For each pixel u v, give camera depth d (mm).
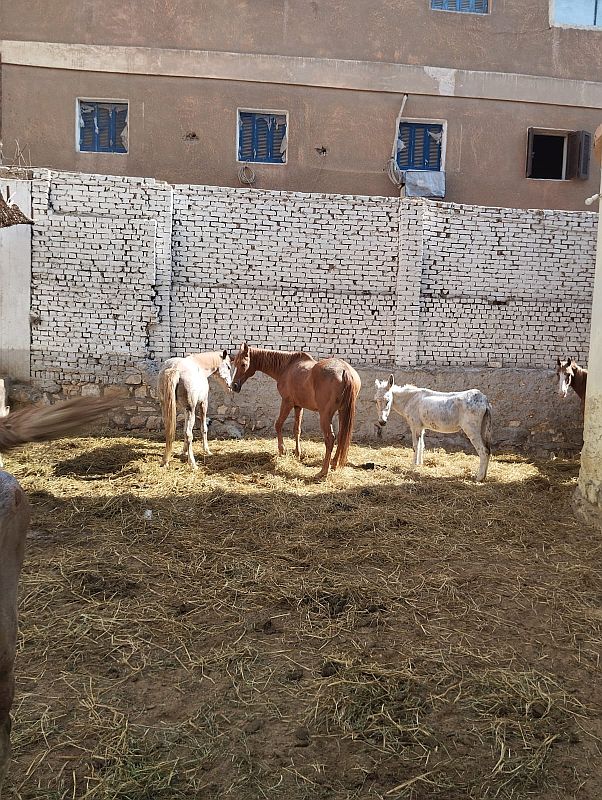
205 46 12734
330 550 5633
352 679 3598
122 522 6141
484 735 3152
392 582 4965
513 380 11000
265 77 12836
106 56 12539
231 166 12945
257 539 5816
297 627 4230
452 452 10461
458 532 6203
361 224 10914
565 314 11375
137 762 2900
